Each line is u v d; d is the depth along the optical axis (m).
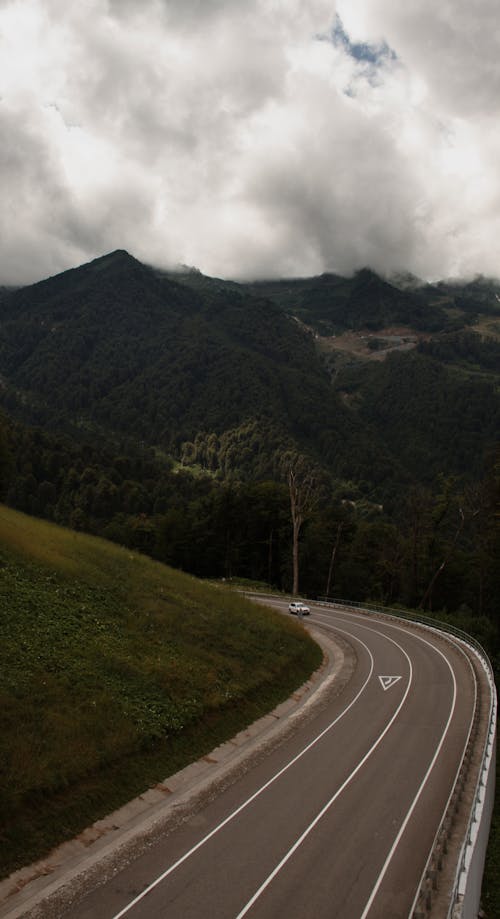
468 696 32.78
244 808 19.67
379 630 51.53
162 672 26.50
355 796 20.69
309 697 31.95
